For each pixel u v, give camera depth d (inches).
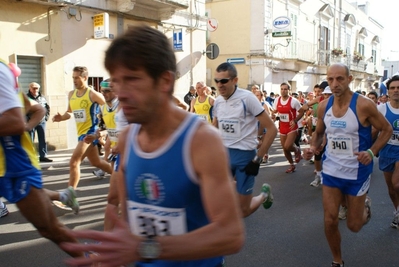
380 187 283.3
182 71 600.4
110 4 461.7
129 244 48.8
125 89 51.6
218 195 51.9
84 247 48.6
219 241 50.0
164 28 554.6
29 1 377.1
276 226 191.3
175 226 57.4
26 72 390.6
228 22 848.9
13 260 147.3
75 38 429.7
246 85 840.9
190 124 54.9
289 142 309.9
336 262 138.3
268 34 826.8
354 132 135.0
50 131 414.0
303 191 264.7
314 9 1069.8
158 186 56.1
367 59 1631.4
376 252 162.1
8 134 95.1
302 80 1010.1
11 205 221.5
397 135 189.3
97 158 219.9
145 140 58.4
